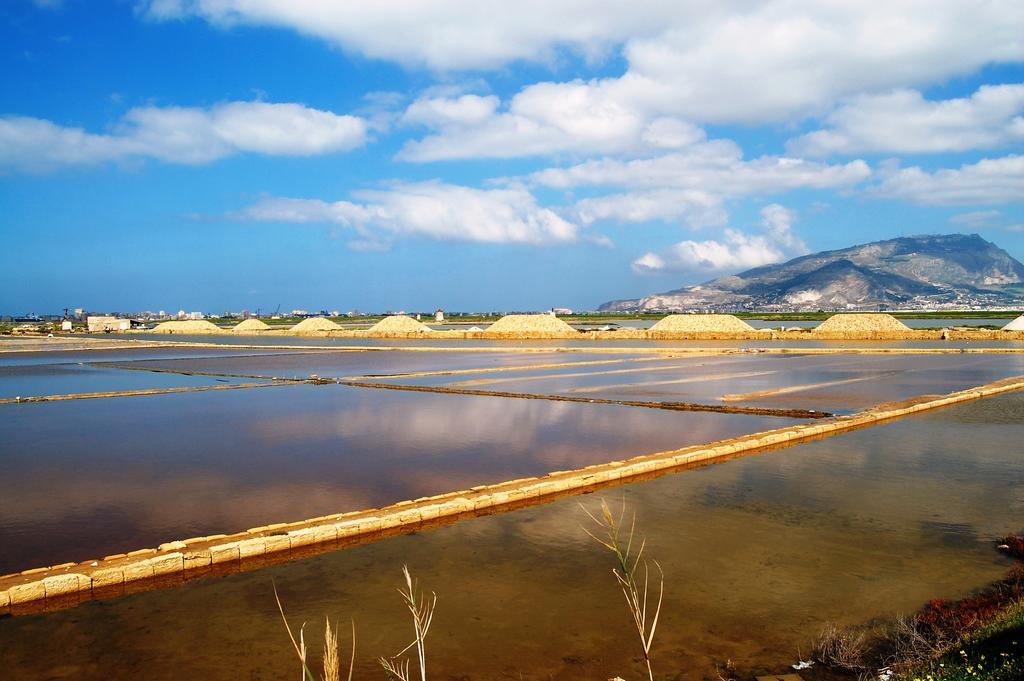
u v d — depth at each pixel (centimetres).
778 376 4166
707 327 9094
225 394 3372
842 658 760
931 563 1081
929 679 656
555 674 750
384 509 1342
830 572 1044
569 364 5162
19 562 1118
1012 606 827
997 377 4038
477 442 2097
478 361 5569
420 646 473
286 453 1941
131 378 4281
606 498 1478
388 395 3297
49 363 5594
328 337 10988
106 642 843
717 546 1164
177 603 955
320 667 770
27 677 761
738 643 816
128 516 1358
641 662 772
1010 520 1308
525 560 1106
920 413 2648
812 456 1897
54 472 1717
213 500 1466
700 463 1817
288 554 1146
